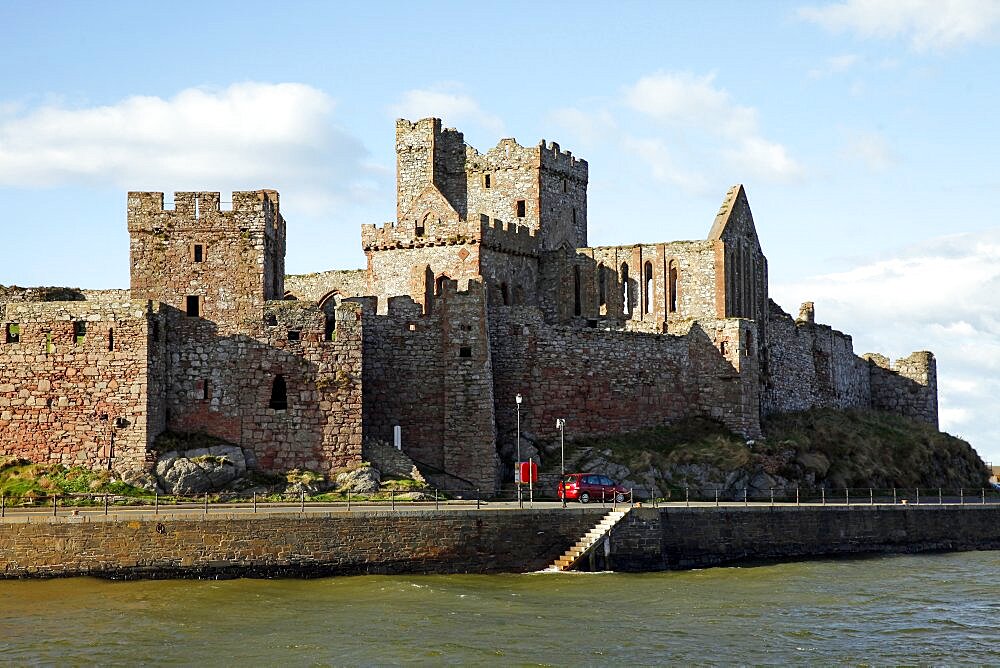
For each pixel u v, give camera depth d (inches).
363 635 2448.3
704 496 3966.5
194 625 2508.6
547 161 5002.5
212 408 3459.6
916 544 3873.0
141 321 3348.9
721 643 2476.6
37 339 3358.8
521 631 2512.3
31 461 3334.2
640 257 4874.5
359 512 2970.0
